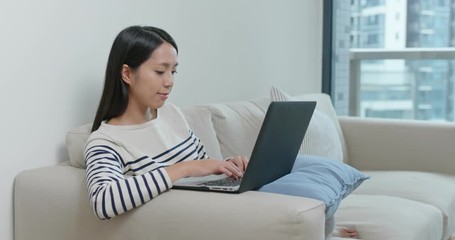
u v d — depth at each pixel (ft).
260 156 4.38
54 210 4.88
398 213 6.40
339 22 12.78
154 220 4.27
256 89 10.05
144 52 5.04
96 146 4.80
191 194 4.30
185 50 7.95
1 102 5.11
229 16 9.05
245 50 9.61
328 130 8.59
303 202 4.02
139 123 5.27
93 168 4.52
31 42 5.38
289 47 11.21
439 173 9.05
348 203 6.79
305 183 4.76
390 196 7.45
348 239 5.39
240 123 7.27
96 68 6.26
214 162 4.66
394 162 9.63
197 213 4.13
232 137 7.02
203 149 5.91
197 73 8.27
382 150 9.72
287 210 3.88
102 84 6.36
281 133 4.66
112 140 4.89
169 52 5.13
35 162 5.50
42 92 5.54
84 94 6.09
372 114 13.21
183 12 7.86
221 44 8.87
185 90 7.98
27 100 5.38
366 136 9.85
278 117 4.45
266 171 4.66
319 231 3.97
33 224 5.05
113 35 6.49
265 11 10.19
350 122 10.03
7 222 5.23
